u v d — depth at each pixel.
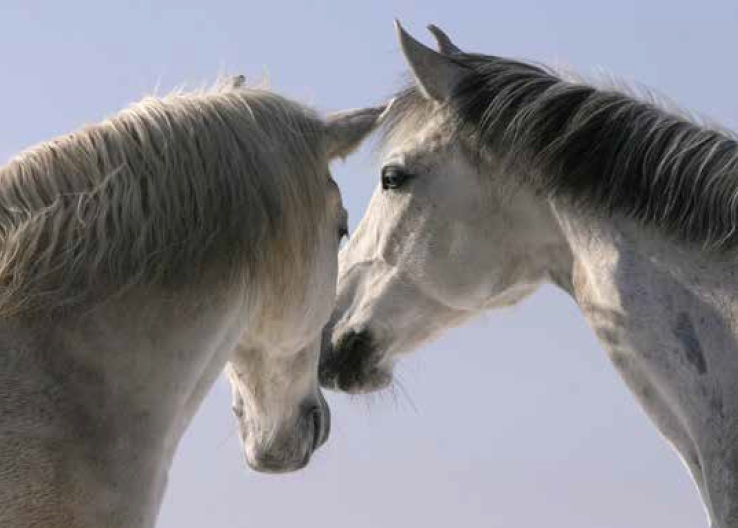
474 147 9.63
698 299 8.17
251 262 6.97
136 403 6.50
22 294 6.32
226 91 7.39
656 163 8.48
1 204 6.55
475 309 10.25
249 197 6.95
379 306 10.45
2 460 6.08
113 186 6.65
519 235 9.62
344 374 10.70
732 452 7.91
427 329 10.55
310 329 7.96
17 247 6.39
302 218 7.26
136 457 6.44
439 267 10.01
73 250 6.49
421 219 10.00
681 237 8.29
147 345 6.59
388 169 10.09
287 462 8.46
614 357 8.73
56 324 6.39
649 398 8.57
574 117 8.89
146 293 6.63
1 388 6.20
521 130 9.13
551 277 9.69
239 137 7.05
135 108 7.05
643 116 8.67
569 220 9.02
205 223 6.78
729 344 8.01
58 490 6.13
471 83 9.61
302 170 7.30
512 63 9.62
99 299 6.50
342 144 7.81
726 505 7.91
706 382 8.08
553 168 8.91
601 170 8.70
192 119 6.98
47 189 6.61
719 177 8.14
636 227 8.54
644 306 8.41
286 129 7.35
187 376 6.73
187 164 6.84
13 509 6.04
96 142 6.80
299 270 7.31
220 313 6.87
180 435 7.00
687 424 8.23
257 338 7.87
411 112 10.16
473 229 9.79
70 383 6.34
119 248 6.57
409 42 9.66
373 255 10.60
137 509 6.39
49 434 6.19
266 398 8.38
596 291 8.77
